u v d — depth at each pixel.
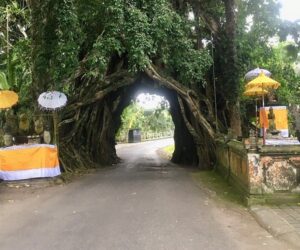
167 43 14.96
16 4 15.91
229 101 17.42
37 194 10.94
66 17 13.00
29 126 19.39
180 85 17.78
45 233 6.91
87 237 6.58
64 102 14.11
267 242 6.19
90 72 15.44
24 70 16.73
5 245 6.30
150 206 8.95
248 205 8.59
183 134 24.31
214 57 18.05
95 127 21.95
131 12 13.68
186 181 13.30
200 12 18.06
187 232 6.77
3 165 12.22
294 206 8.26
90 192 11.13
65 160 17.03
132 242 6.25
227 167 12.95
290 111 20.05
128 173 16.69
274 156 8.65
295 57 4.39
